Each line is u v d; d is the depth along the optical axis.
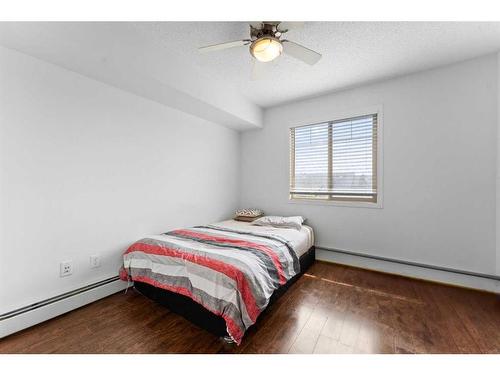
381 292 2.21
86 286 1.98
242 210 3.61
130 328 1.63
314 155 3.27
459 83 2.30
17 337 1.52
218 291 1.49
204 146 3.26
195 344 1.46
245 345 1.45
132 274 2.07
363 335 1.56
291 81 2.73
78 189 1.94
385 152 2.70
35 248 1.70
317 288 2.30
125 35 1.81
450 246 2.37
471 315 1.80
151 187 2.54
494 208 2.17
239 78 2.69
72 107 1.89
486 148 2.20
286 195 3.49
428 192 2.47
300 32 1.84
